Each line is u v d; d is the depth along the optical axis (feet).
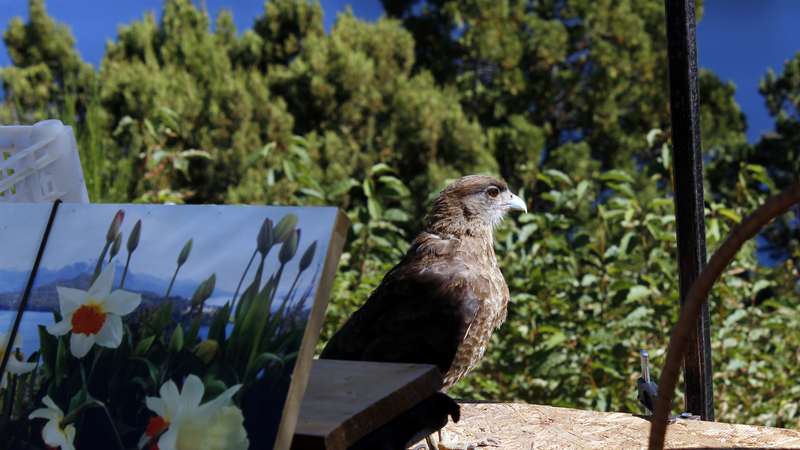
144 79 33.65
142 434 4.57
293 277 4.68
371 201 16.81
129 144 31.27
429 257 10.35
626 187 15.67
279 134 32.94
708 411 9.41
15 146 8.73
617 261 15.70
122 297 5.06
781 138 40.65
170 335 4.81
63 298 5.22
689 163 9.25
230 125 32.65
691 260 9.32
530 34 39.75
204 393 4.54
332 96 34.58
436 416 5.50
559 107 40.73
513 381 16.03
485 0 37.17
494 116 39.22
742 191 16.87
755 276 18.72
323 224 4.79
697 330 9.37
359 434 4.88
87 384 4.88
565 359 14.20
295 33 41.19
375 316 9.98
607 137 39.34
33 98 34.24
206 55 38.27
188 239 5.15
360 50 36.52
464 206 10.72
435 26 41.19
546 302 15.57
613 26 37.76
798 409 15.39
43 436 4.80
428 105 33.63
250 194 29.22
